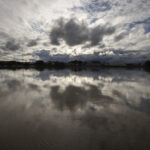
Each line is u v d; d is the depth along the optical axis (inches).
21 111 163.8
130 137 102.4
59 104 197.6
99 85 392.8
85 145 92.1
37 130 114.4
